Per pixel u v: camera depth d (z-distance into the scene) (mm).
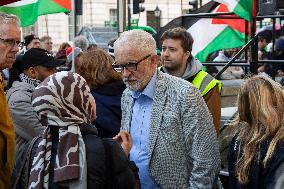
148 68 2984
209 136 2947
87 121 2445
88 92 2426
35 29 19188
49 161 2383
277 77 6152
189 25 6191
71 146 2330
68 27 32906
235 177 2842
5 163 3141
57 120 2357
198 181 2895
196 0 11023
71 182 2303
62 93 2359
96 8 37625
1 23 3297
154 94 3000
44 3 6180
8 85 4438
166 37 3826
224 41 6352
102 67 3637
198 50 6227
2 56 3301
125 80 3014
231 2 4867
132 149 3053
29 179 2391
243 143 2812
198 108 2934
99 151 2367
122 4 9031
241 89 2857
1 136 3121
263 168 2701
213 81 3736
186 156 2961
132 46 2930
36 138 2547
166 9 38469
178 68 3814
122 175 2389
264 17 5008
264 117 2732
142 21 37500
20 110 3795
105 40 20797
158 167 2939
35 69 4152
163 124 2943
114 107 3590
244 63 5328
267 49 8406
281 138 2691
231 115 4559
